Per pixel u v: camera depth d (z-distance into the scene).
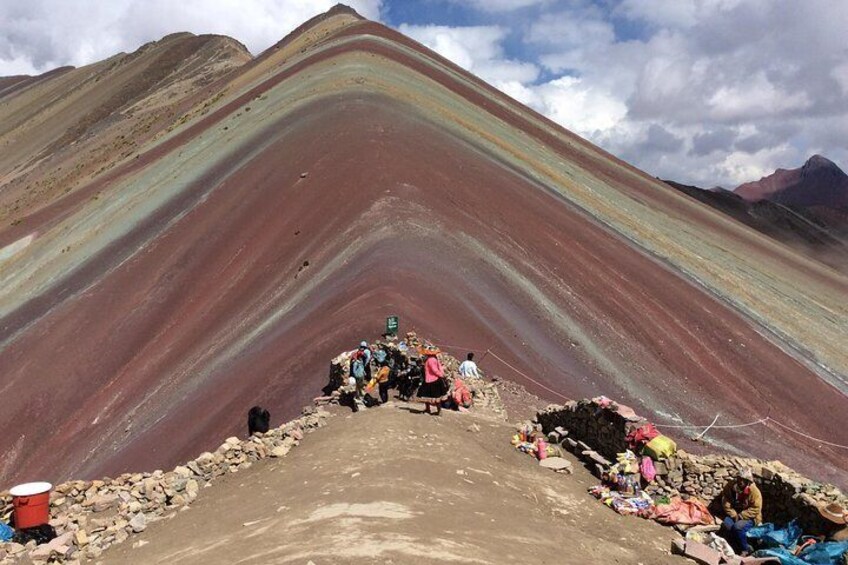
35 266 55.03
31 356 38.44
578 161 78.38
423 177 45.28
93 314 41.06
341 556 7.89
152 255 46.00
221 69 158.25
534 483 13.05
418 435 14.39
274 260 39.66
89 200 67.25
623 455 13.56
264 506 10.72
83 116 150.25
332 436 14.33
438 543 8.59
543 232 45.25
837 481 27.73
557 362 30.17
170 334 37.16
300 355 25.09
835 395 38.19
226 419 23.44
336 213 41.34
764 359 39.81
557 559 9.08
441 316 28.84
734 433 30.38
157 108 134.62
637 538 10.91
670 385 33.00
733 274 56.62
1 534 11.35
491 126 71.19
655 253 53.25
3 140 161.38
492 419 17.95
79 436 30.44
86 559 10.50
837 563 9.70
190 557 9.02
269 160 52.78
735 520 11.45
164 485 12.77
